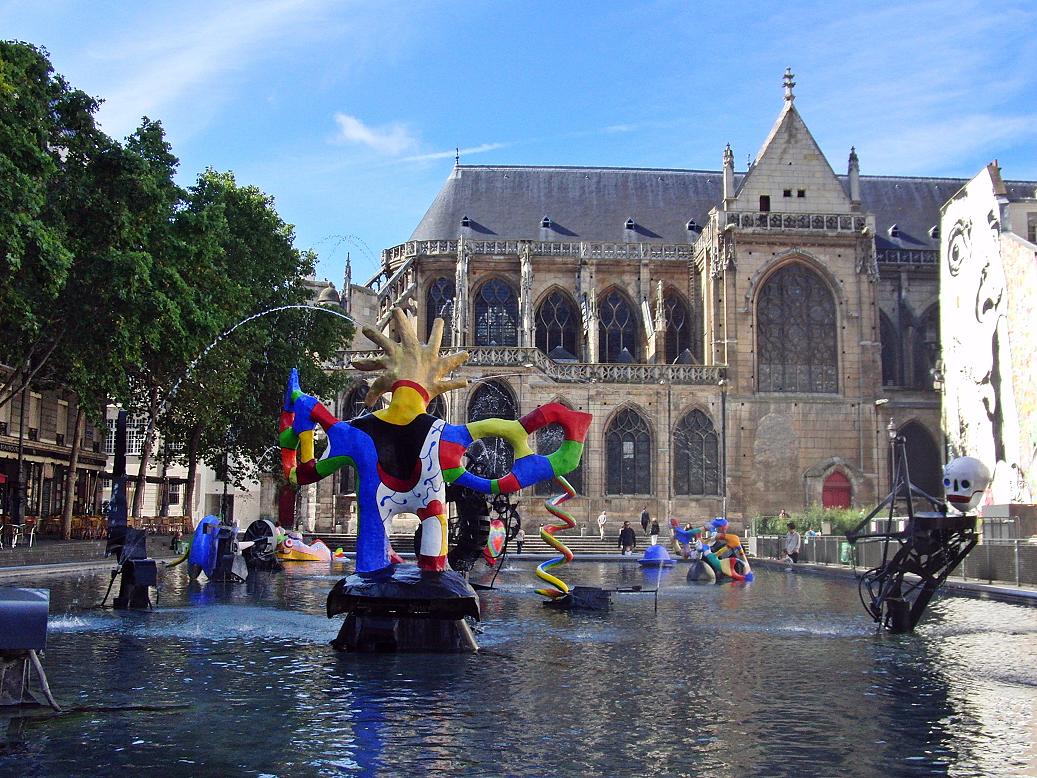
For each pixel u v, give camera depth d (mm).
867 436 66062
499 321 72562
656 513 64688
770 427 65875
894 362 72812
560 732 11141
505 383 62938
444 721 11617
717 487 65625
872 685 14250
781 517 59875
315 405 18547
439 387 18375
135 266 33156
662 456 65125
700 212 77438
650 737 10961
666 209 77312
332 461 17938
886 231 76438
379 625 17016
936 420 66312
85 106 35375
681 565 47719
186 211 39250
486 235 74500
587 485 64500
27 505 55062
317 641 18031
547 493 64375
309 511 62844
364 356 64062
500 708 12391
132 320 34219
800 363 66875
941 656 17125
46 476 57594
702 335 72000
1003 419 55906
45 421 57031
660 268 73312
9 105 29078
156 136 40500
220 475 56500
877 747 10609
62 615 21812
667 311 73438
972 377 59969
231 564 32188
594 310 68750
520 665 15742
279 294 52125
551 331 73125
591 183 78375
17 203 28422
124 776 9172
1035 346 52125
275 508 74438
